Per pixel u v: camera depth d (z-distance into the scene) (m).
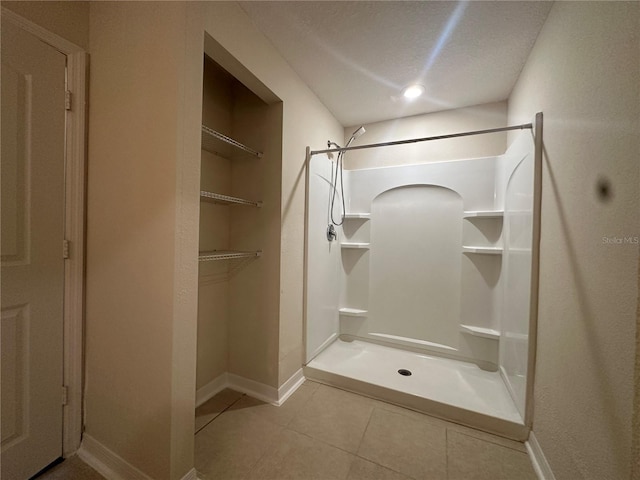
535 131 1.29
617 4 0.76
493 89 1.86
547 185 1.20
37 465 1.08
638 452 0.61
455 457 1.23
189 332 1.03
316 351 2.05
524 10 1.21
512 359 1.57
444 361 2.06
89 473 1.11
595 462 0.82
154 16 1.01
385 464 1.19
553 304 1.11
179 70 0.96
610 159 0.78
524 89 1.56
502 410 1.45
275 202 1.63
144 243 1.03
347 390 1.77
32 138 1.04
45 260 1.09
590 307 0.86
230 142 1.42
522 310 1.41
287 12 1.27
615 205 0.75
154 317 1.01
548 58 1.22
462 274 2.09
